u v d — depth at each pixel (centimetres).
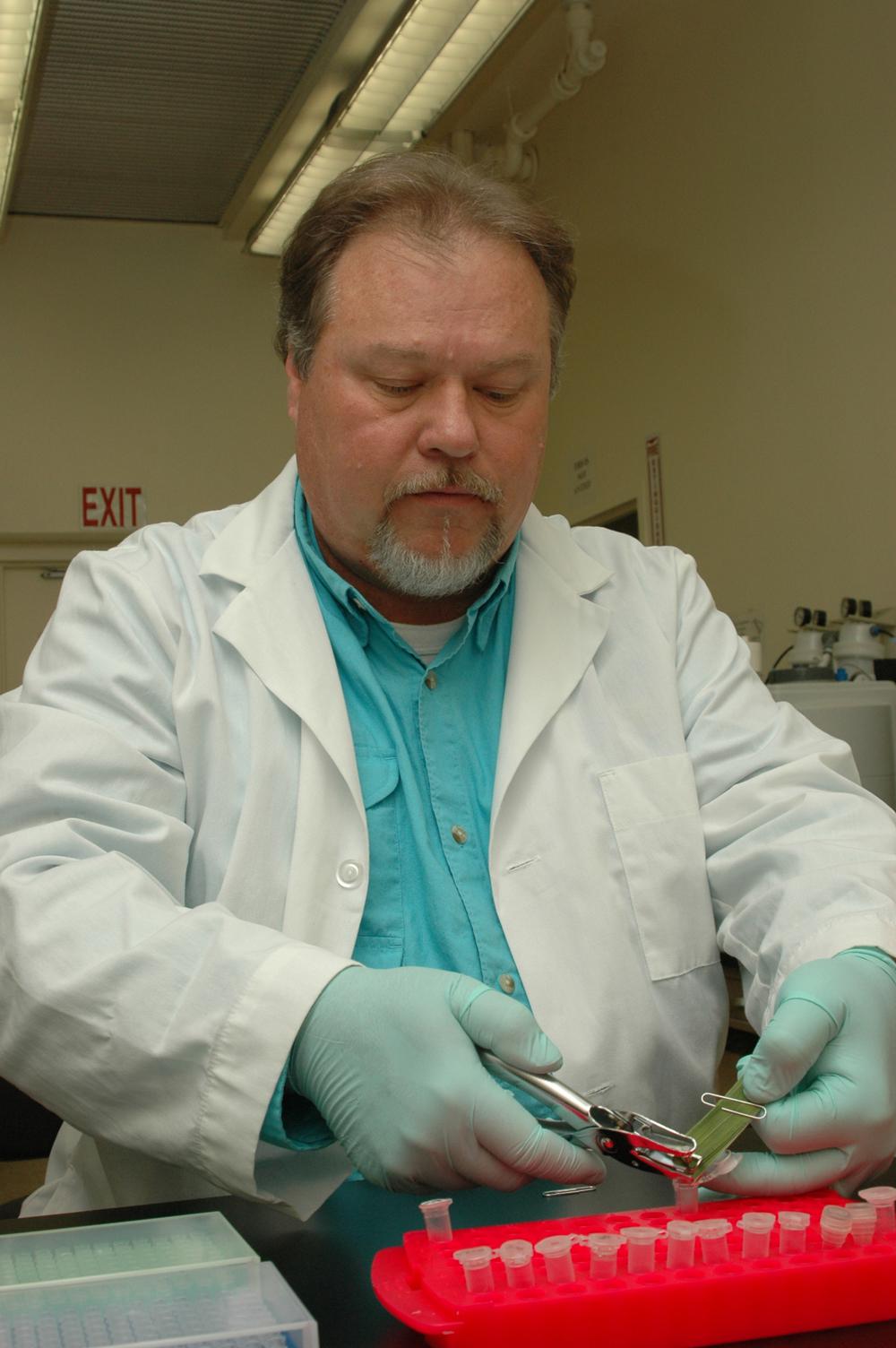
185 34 444
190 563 119
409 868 110
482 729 119
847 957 93
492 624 123
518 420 105
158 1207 83
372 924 108
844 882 102
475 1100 78
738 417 409
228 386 627
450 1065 79
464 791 114
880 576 343
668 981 112
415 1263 66
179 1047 83
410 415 102
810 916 102
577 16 443
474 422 102
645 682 123
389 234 101
